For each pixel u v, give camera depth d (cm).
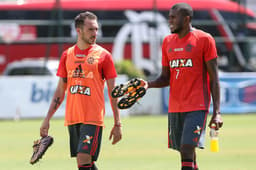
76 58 2614
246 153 4497
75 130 2639
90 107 2591
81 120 2589
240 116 7994
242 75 8412
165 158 4228
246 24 10438
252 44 10869
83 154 2552
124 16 11844
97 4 11806
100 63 2602
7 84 7688
